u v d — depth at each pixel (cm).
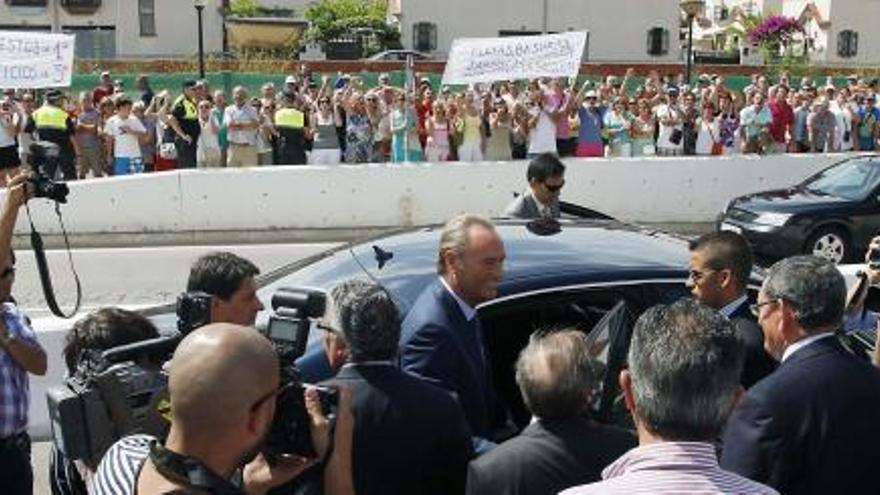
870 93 1925
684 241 476
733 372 200
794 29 4441
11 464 371
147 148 1512
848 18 4578
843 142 1812
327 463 233
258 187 1348
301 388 224
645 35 4175
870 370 273
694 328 202
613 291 400
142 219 1306
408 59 1677
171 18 3966
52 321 616
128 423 265
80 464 292
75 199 1277
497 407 380
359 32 3941
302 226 1372
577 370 263
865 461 263
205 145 1489
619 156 1652
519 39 1528
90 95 1528
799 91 1964
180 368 188
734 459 266
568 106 1564
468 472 267
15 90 1681
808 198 1246
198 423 185
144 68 2933
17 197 362
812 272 277
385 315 288
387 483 282
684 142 1681
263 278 491
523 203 651
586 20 4125
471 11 4056
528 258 417
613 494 187
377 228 1402
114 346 317
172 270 1145
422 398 287
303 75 2152
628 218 1490
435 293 352
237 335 192
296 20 3266
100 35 3919
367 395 282
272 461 225
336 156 1529
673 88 2003
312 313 297
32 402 604
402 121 1542
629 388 218
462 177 1423
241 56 3192
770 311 284
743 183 1524
